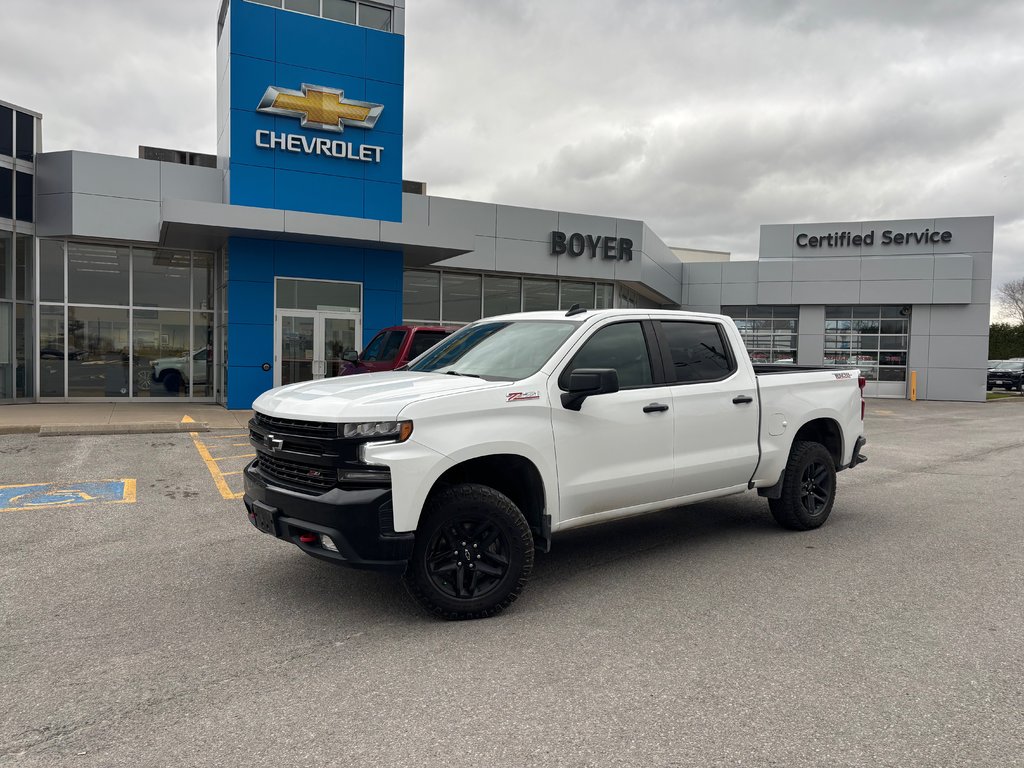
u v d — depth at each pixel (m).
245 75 15.92
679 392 5.38
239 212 14.74
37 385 16.33
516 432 4.42
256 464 4.86
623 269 23.06
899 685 3.47
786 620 4.32
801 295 29.78
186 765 2.74
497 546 4.37
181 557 5.46
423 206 20.19
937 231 28.44
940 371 28.56
